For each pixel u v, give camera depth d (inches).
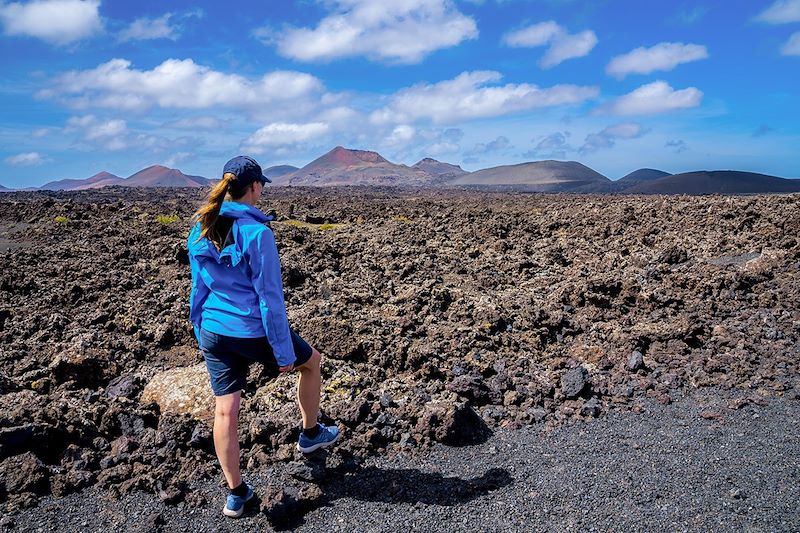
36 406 194.9
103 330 277.4
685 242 500.1
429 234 573.0
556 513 154.3
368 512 156.0
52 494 163.5
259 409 203.8
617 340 275.7
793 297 330.0
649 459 180.2
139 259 411.5
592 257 470.0
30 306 309.1
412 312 310.2
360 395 217.5
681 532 145.7
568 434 197.6
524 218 697.0
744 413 212.8
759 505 155.7
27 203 737.6
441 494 163.3
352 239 545.3
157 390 215.5
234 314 148.4
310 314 289.3
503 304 323.0
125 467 172.1
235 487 152.6
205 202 150.2
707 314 317.1
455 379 225.0
